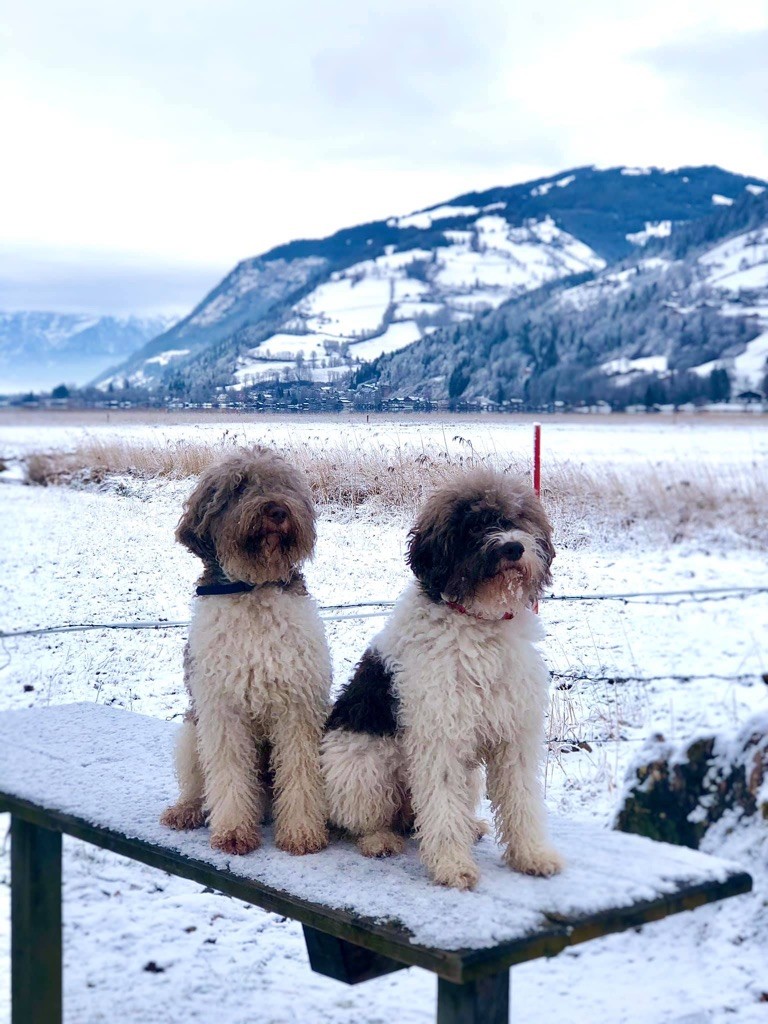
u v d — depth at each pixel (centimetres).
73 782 320
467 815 257
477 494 277
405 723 264
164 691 518
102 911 374
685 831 390
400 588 484
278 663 283
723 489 1251
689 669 621
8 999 319
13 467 723
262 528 288
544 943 210
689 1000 316
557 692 547
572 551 666
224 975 329
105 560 561
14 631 530
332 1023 300
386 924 219
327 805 289
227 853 276
